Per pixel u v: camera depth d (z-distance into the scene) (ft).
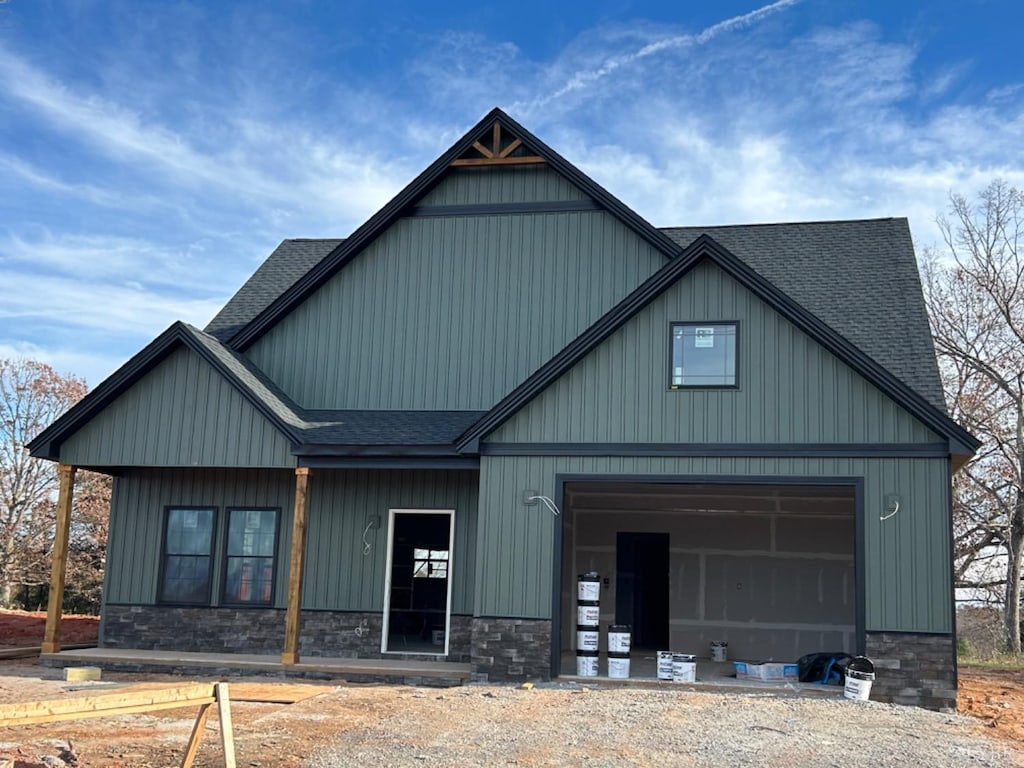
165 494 53.88
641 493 60.03
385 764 28.17
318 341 55.36
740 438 43.98
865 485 42.52
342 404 54.44
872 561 41.83
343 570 51.42
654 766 28.40
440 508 51.16
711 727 33.78
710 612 58.80
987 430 90.79
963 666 63.31
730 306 44.91
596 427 45.29
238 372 49.32
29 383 105.40
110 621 53.21
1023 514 88.43
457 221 55.11
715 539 59.52
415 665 47.62
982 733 34.58
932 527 41.63
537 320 53.47
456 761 28.63
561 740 31.50
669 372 45.03
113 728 32.94
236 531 52.95
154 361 49.03
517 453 45.75
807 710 37.50
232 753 25.35
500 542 45.37
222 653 51.44
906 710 38.32
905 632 41.04
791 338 44.19
